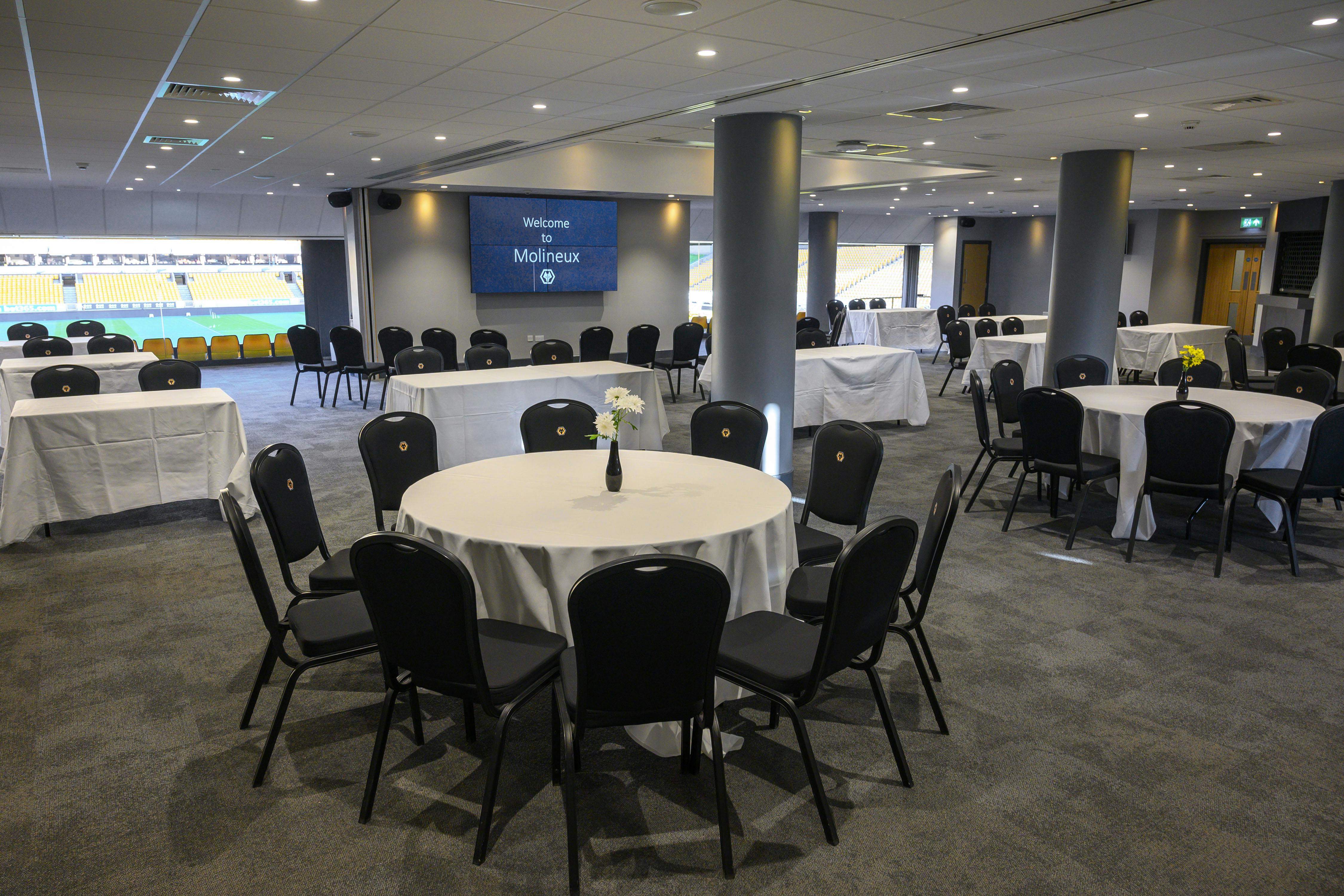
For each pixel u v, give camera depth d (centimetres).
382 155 924
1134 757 301
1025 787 283
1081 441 518
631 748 305
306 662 284
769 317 677
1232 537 546
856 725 321
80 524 575
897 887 236
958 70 523
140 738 311
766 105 639
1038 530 564
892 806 272
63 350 947
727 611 235
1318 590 456
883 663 372
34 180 1144
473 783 284
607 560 288
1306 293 1616
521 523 314
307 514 362
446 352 1073
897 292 2447
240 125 723
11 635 398
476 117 695
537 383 716
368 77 543
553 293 1476
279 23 417
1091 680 357
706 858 248
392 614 250
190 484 577
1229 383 1255
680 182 1438
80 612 425
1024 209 1925
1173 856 250
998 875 241
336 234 1580
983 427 582
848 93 591
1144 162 980
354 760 297
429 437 459
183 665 368
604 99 617
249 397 1123
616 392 354
